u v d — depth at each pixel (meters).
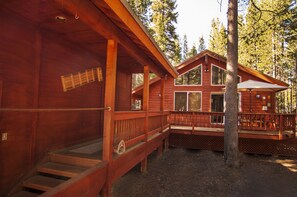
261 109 11.35
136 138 4.68
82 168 3.54
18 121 3.31
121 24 3.27
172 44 21.11
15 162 3.24
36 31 3.67
